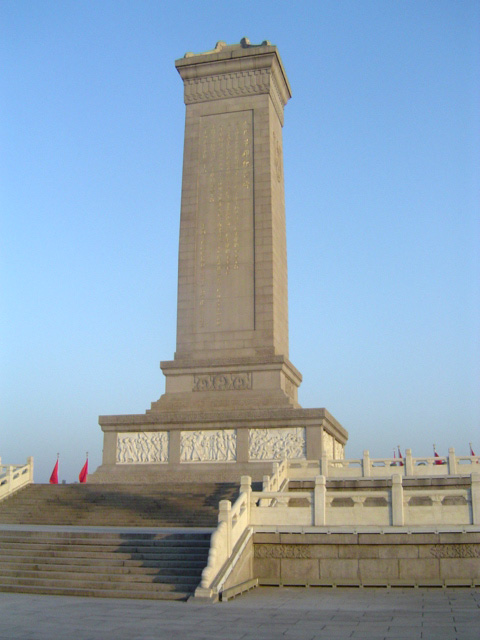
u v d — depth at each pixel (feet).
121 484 115.55
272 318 142.51
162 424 134.82
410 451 106.73
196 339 144.97
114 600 61.31
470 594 63.93
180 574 66.08
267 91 155.53
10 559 72.95
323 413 127.24
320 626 48.03
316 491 73.10
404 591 66.54
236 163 152.87
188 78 160.25
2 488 113.60
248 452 129.29
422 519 70.44
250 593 65.98
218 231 149.89
